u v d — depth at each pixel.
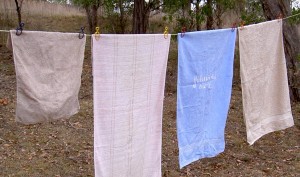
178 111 4.08
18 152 5.87
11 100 8.31
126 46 3.59
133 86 3.71
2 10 14.95
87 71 10.88
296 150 6.43
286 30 8.42
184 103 4.13
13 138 6.36
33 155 5.80
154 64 3.85
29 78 3.17
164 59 3.94
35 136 6.53
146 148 3.98
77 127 7.07
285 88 5.36
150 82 3.86
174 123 7.59
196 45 4.11
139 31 11.18
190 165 5.68
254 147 6.53
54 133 6.71
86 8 13.69
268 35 5.05
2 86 9.33
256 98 5.00
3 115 7.34
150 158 4.04
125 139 3.74
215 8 11.31
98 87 3.49
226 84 4.54
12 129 6.72
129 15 13.46
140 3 11.07
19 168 5.35
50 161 5.64
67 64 3.36
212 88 4.39
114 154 3.68
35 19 15.38
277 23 5.18
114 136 3.65
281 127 5.41
